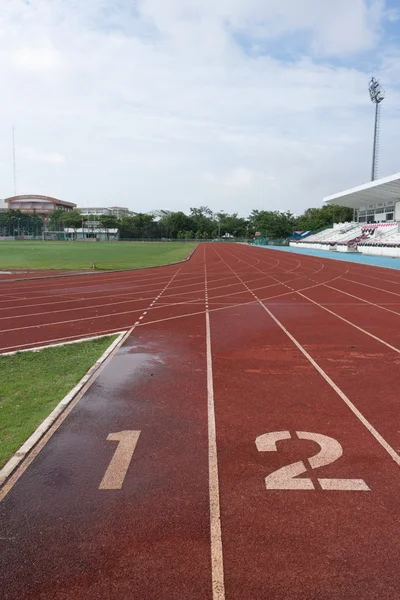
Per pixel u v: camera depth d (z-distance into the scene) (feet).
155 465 14.57
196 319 40.50
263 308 46.83
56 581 9.68
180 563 10.17
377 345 30.78
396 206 180.65
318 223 310.45
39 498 12.78
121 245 256.52
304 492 12.99
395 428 17.35
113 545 10.78
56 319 40.40
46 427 17.20
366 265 111.14
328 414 18.69
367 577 9.75
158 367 25.35
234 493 12.95
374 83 204.95
